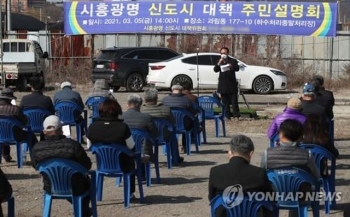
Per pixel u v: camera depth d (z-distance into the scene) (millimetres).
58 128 7152
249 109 18891
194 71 26797
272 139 9297
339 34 27125
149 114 9797
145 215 8109
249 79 27328
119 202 8750
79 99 13336
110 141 8211
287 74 31578
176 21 20000
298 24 19719
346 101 24484
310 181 6609
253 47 33469
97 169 8453
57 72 33156
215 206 5809
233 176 5707
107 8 20312
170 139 11297
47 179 7129
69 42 35156
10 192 6250
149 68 27281
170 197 9078
